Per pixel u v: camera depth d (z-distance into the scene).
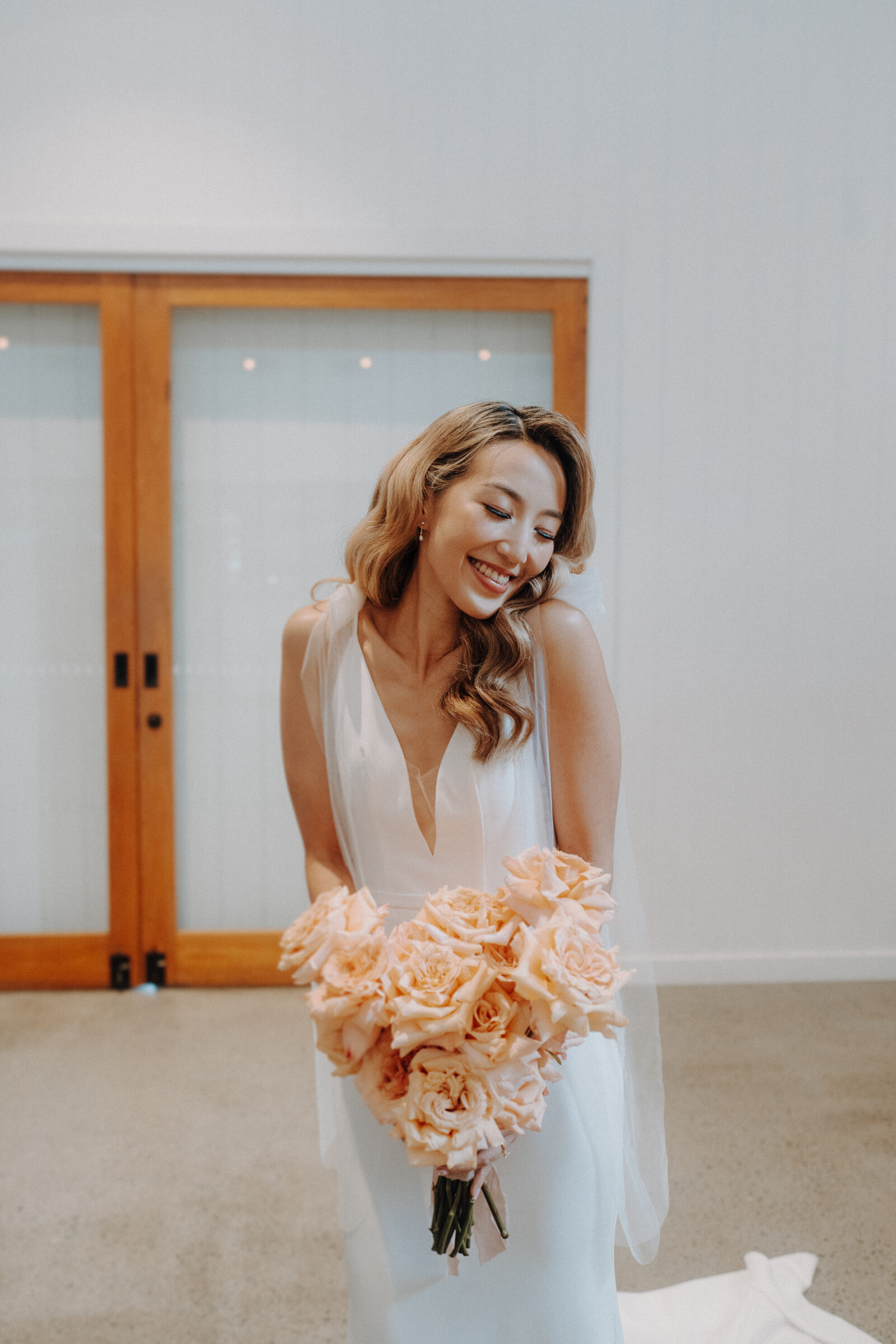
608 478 3.57
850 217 3.55
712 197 3.52
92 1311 1.86
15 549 3.56
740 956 3.69
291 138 3.42
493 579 1.12
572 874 1.00
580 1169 1.21
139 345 3.47
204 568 3.59
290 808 3.64
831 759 3.68
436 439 1.14
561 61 3.45
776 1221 2.14
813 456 3.61
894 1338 1.77
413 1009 0.92
